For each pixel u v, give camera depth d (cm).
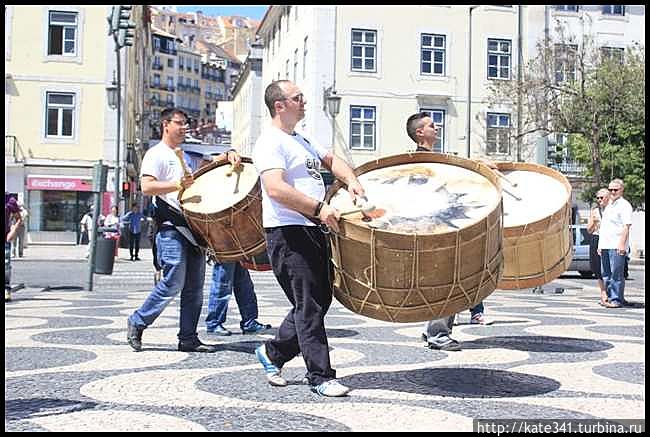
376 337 823
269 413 479
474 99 4009
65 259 2827
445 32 3984
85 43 3891
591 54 3616
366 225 477
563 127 3409
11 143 3825
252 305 865
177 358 679
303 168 533
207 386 557
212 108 14100
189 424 450
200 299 719
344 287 504
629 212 1285
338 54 3884
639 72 3319
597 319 1053
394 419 467
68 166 3869
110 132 3900
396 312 486
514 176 700
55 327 895
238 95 8000
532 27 4038
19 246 2820
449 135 3984
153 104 12900
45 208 3866
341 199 539
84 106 3888
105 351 713
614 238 1290
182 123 717
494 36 4025
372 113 3922
